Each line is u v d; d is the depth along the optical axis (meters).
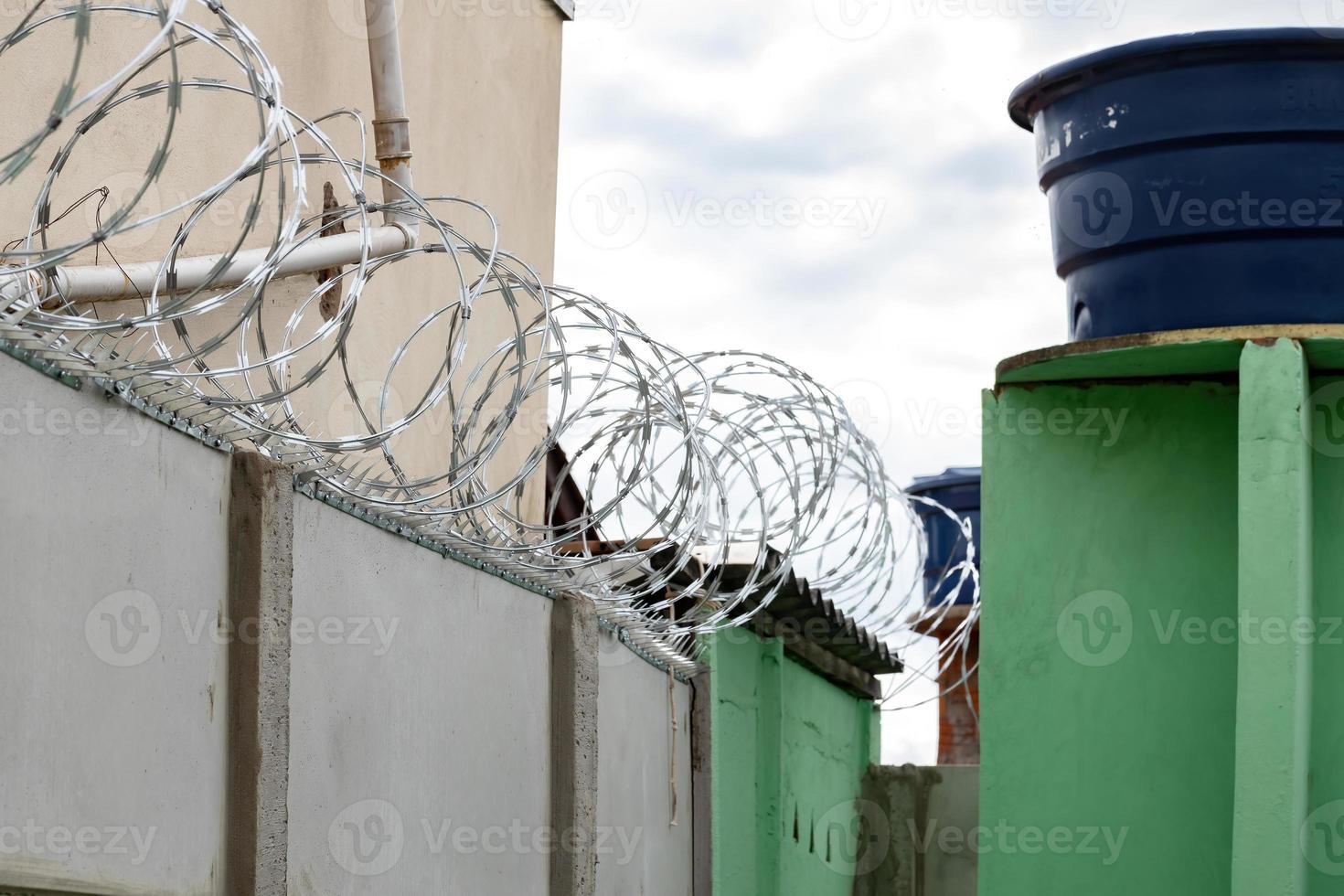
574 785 4.80
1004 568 5.75
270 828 3.00
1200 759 5.48
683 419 4.15
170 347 4.10
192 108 4.55
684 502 4.23
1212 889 5.41
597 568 4.88
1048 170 5.83
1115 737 5.57
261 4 4.95
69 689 2.46
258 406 2.98
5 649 2.30
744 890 6.95
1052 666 5.66
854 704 9.38
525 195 7.09
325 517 3.37
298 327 4.94
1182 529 5.61
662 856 6.03
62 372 2.47
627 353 3.98
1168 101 5.42
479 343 6.56
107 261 4.11
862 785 9.49
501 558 4.29
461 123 6.46
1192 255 5.41
